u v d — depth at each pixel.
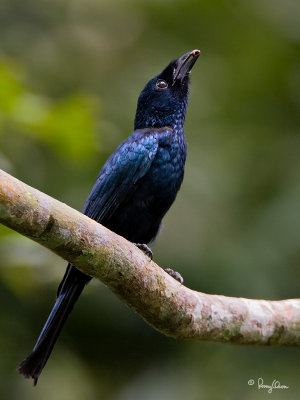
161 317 7.20
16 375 11.69
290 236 13.05
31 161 12.73
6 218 5.92
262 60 15.75
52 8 15.19
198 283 12.59
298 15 16.12
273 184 14.06
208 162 14.08
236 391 12.25
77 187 12.91
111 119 14.12
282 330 8.02
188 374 12.63
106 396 12.88
